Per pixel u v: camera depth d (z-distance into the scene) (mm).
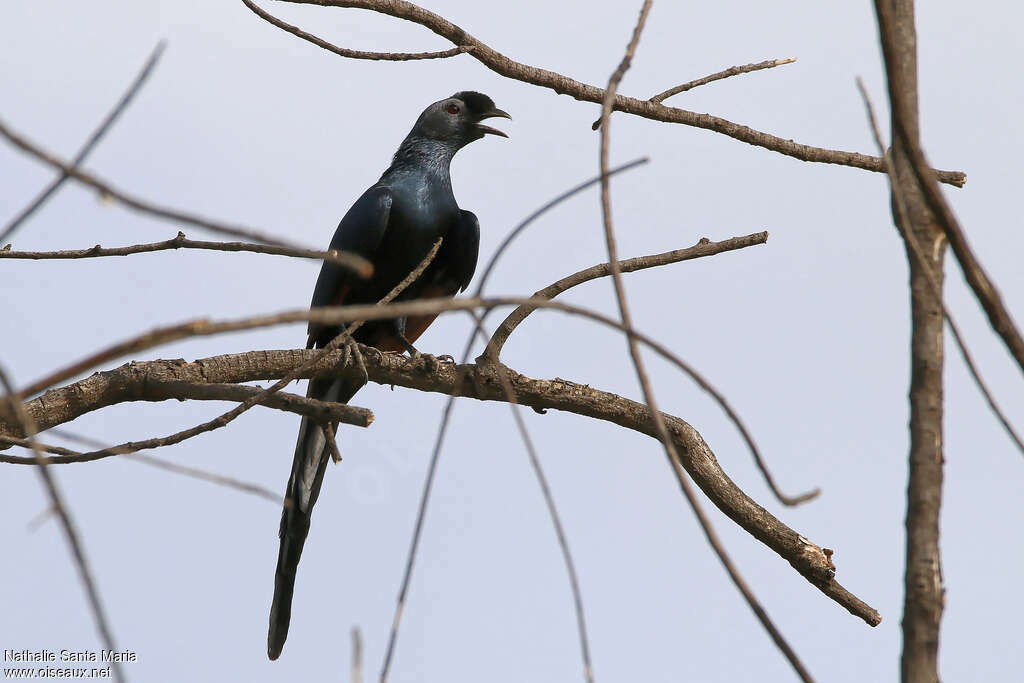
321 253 3891
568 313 4172
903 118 4602
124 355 3770
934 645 4832
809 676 4047
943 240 5227
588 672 4254
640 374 4195
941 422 5031
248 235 3385
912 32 5172
